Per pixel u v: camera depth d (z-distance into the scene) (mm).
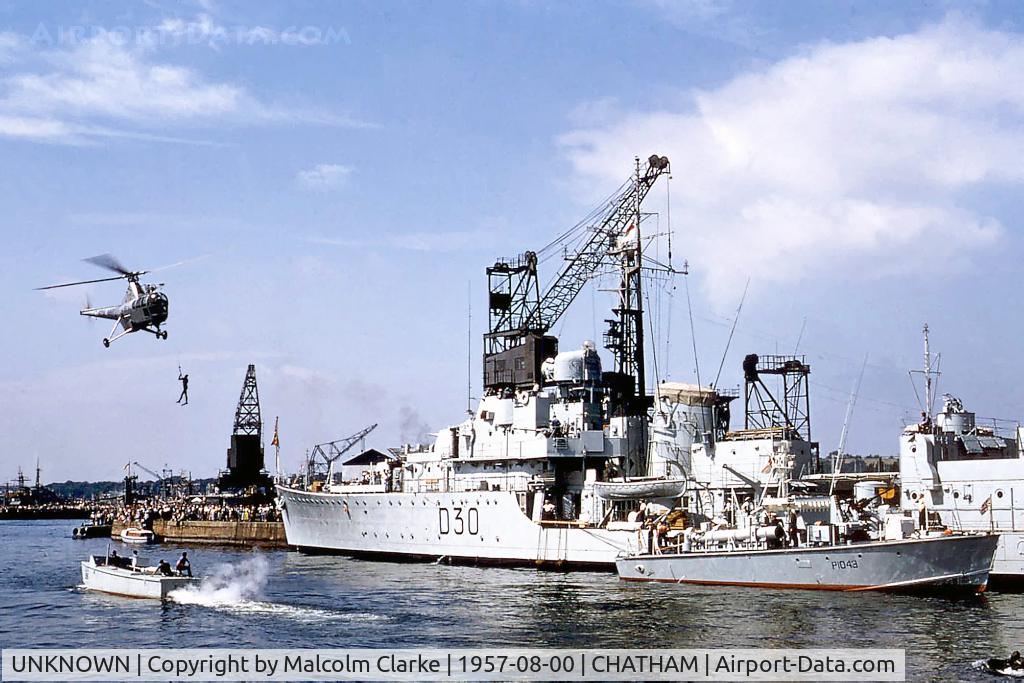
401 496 87875
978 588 60781
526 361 93312
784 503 66875
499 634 53781
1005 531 64938
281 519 124375
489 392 97938
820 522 67125
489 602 62781
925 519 65438
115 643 54750
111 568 73125
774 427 79938
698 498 76000
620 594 64062
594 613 58000
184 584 69375
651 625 54562
